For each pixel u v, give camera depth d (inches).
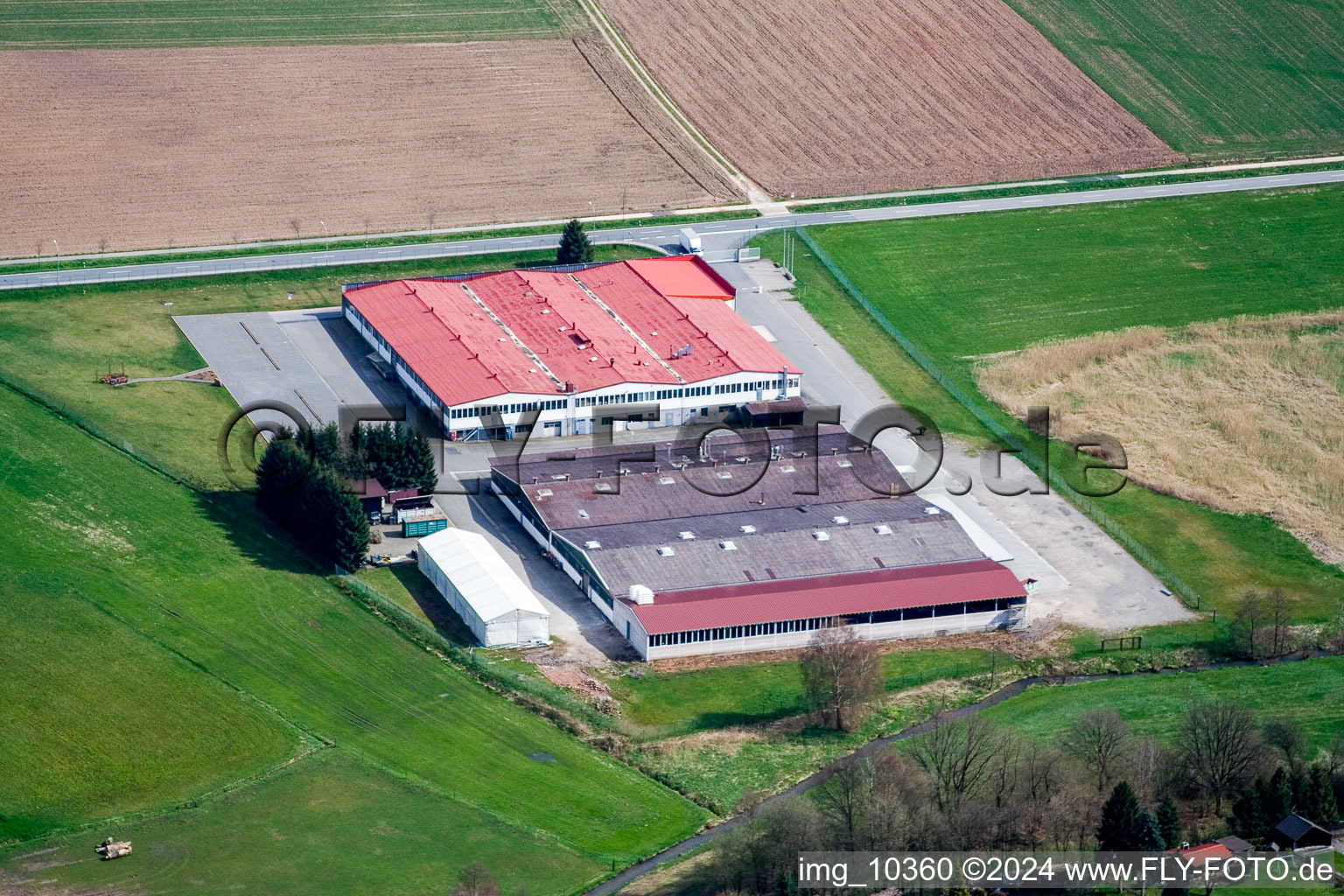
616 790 7052.2
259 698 7421.3
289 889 6358.3
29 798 6771.7
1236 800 6879.9
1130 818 6422.2
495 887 6210.6
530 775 7101.4
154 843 6574.8
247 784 6924.2
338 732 7273.6
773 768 7219.5
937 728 6968.5
